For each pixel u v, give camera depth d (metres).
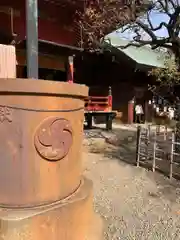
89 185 2.74
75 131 2.44
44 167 2.18
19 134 2.10
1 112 2.09
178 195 4.44
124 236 3.08
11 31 8.46
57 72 13.22
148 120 16.30
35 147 2.13
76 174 2.52
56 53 9.47
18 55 8.43
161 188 4.79
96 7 9.25
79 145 2.56
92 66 15.67
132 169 6.02
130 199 4.25
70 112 2.33
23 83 2.05
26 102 2.08
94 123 14.72
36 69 2.41
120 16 7.73
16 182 2.13
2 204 2.15
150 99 16.30
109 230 3.19
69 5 9.79
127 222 3.44
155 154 6.21
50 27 10.19
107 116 12.15
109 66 15.59
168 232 3.23
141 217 3.61
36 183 2.16
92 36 9.42
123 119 15.62
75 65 14.78
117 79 15.36
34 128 2.11
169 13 7.12
